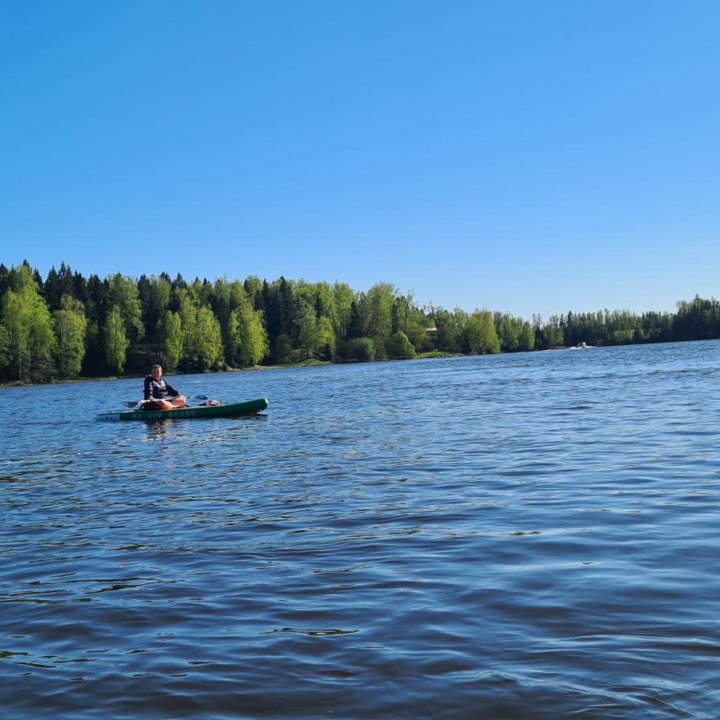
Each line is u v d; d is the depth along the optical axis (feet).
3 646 18.57
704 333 576.20
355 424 72.74
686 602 18.53
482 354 520.42
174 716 14.37
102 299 386.11
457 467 42.39
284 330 443.73
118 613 20.45
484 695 14.38
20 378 324.60
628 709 13.44
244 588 22.02
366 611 19.42
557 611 18.49
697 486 32.65
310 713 14.17
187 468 48.80
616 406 75.77
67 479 46.98
